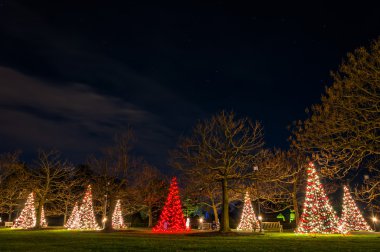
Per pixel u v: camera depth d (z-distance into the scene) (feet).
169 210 126.62
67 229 139.23
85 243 58.49
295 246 51.26
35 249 46.73
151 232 114.52
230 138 106.01
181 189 168.86
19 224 156.76
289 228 179.73
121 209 179.32
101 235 92.22
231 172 107.96
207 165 104.37
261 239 71.61
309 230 93.81
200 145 107.55
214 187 156.35
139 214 232.53
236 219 200.13
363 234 93.97
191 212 203.62
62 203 190.60
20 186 164.55
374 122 62.44
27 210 156.15
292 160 138.51
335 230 92.02
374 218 125.29
